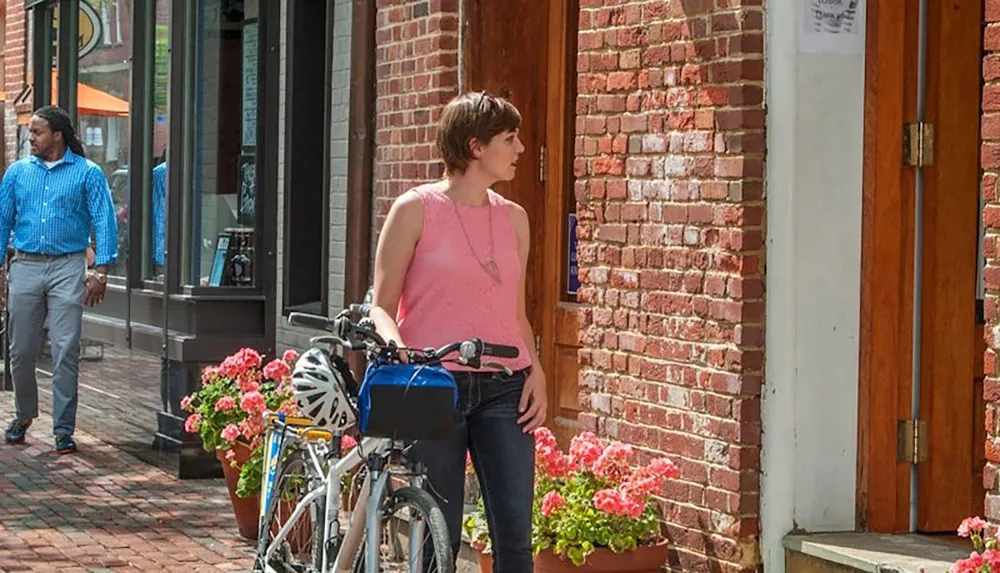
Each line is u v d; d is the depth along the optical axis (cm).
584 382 897
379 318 655
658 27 828
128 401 1380
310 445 778
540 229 1022
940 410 793
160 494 1191
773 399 774
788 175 765
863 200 779
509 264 669
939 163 783
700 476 805
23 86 1894
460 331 660
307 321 730
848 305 779
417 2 1048
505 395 668
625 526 780
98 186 1376
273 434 824
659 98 830
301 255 1263
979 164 792
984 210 658
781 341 771
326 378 656
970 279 794
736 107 775
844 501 785
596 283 885
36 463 1324
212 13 1302
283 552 797
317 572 743
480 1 1016
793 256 768
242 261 1298
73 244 1380
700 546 806
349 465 723
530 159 1023
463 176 671
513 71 1023
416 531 648
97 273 1362
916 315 789
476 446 671
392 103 1086
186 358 1263
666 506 830
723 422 788
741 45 771
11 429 1423
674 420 825
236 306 1284
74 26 1619
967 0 785
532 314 1022
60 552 992
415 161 1054
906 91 781
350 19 1143
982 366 802
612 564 772
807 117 767
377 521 665
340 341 661
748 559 782
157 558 978
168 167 1298
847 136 774
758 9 771
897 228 782
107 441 1434
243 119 1299
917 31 781
